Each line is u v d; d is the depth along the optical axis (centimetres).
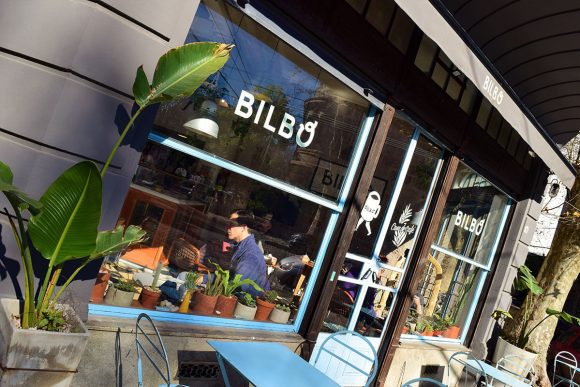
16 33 260
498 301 734
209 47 259
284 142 405
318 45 390
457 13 636
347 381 519
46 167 269
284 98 395
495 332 882
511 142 680
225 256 396
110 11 274
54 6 261
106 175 292
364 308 521
